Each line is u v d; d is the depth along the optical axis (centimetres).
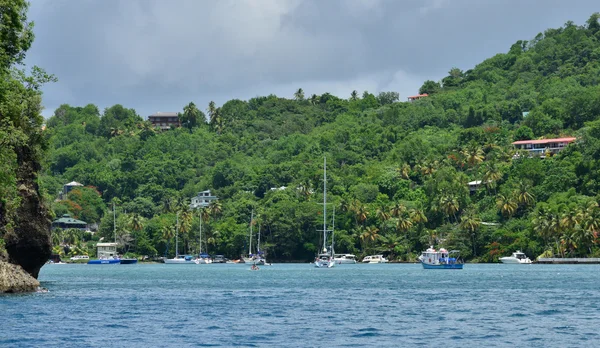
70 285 17662
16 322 9344
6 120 11181
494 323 9688
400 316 10488
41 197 14025
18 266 13275
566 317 10319
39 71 11775
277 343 8050
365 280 19988
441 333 8794
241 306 11938
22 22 11394
